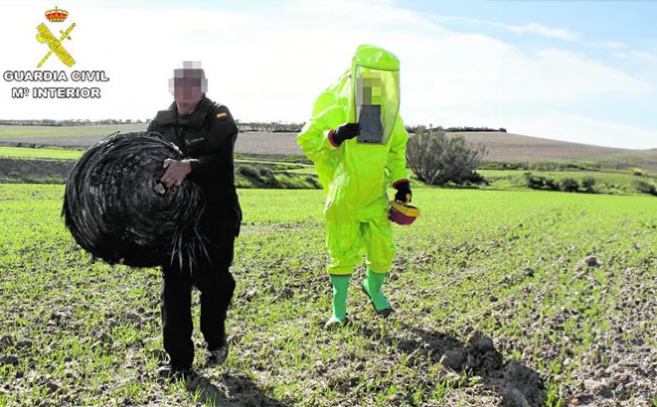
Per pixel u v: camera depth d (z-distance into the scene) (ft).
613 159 343.67
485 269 38.22
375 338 24.06
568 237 55.21
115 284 31.40
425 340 23.61
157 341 22.90
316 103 25.27
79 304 27.61
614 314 27.50
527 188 241.35
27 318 25.46
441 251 45.24
